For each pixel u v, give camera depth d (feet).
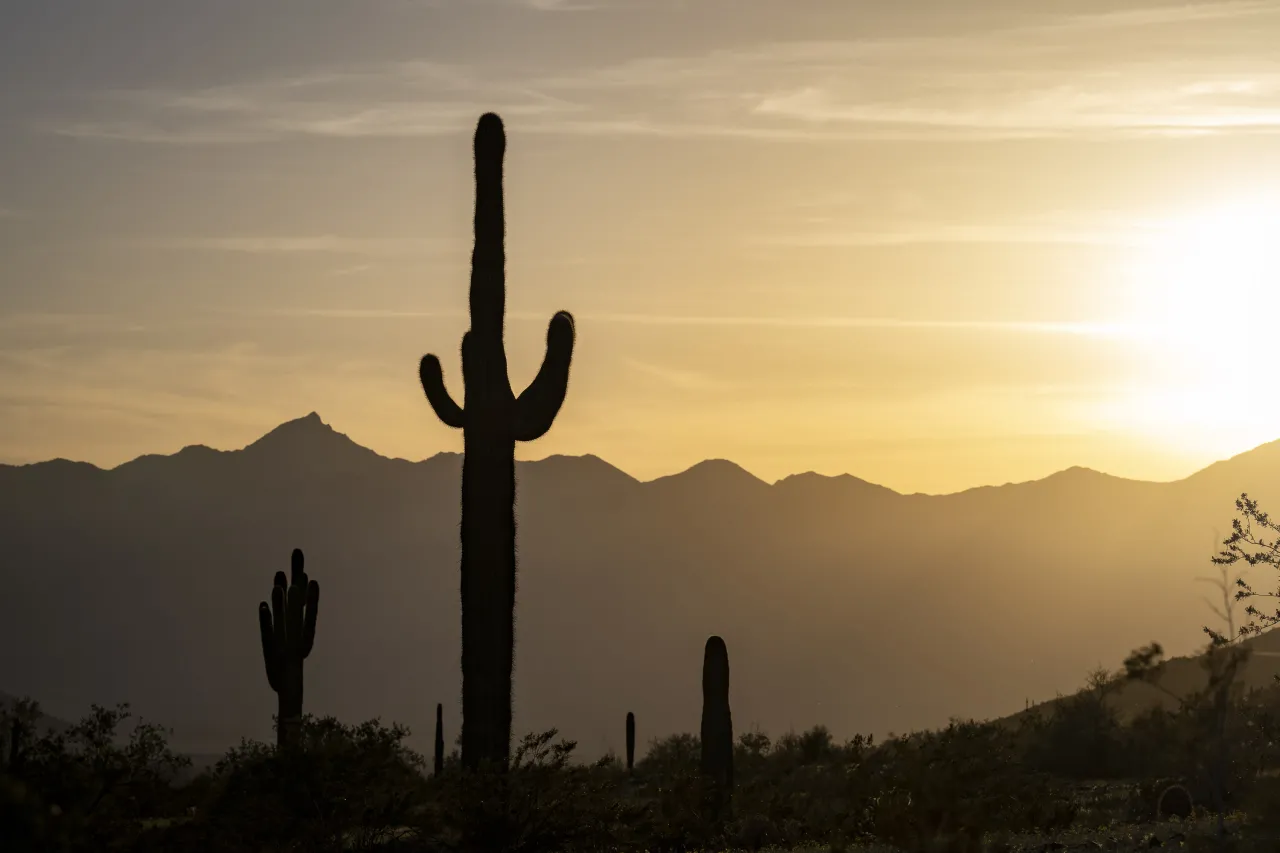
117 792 120.37
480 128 172.55
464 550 165.68
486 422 166.71
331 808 135.33
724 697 202.90
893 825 142.41
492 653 162.71
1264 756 144.15
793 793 225.76
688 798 181.47
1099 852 128.88
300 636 253.85
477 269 170.71
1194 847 114.52
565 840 137.28
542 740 142.82
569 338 169.37
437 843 136.26
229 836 131.03
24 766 117.70
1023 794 186.80
